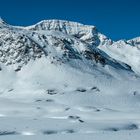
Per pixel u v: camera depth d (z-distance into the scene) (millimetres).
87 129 137000
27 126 138000
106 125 146875
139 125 158625
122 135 110500
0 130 129125
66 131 132875
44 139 102062
